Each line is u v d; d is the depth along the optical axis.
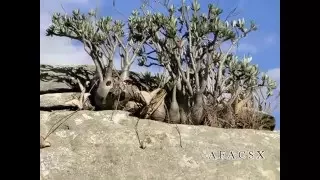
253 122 4.91
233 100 4.92
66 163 3.90
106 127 4.26
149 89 5.09
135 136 4.20
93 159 3.98
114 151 4.04
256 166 4.19
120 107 4.68
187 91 4.83
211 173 4.04
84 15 5.07
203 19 4.98
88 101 4.84
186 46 5.06
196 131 4.41
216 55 5.19
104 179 3.86
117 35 5.01
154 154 4.09
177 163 4.04
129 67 4.92
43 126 4.21
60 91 5.21
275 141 4.54
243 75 4.93
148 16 5.12
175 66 5.04
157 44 5.10
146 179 3.90
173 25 4.79
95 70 5.30
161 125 4.38
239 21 5.10
